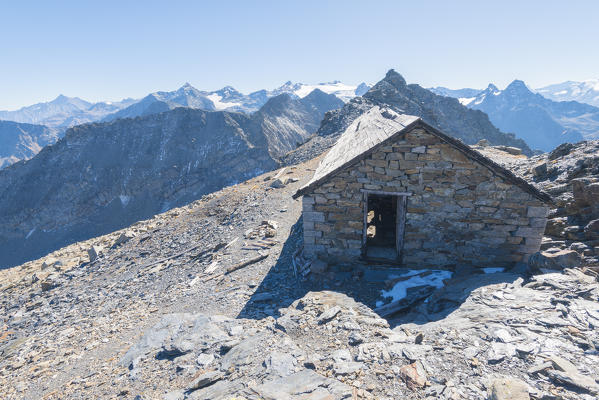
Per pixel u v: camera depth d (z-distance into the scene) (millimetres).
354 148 12438
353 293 10109
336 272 11422
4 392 7969
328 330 6461
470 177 10078
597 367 4496
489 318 6176
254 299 10430
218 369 5855
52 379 8031
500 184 9891
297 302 8266
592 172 12414
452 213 10500
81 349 9766
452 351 5270
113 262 20422
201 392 5133
